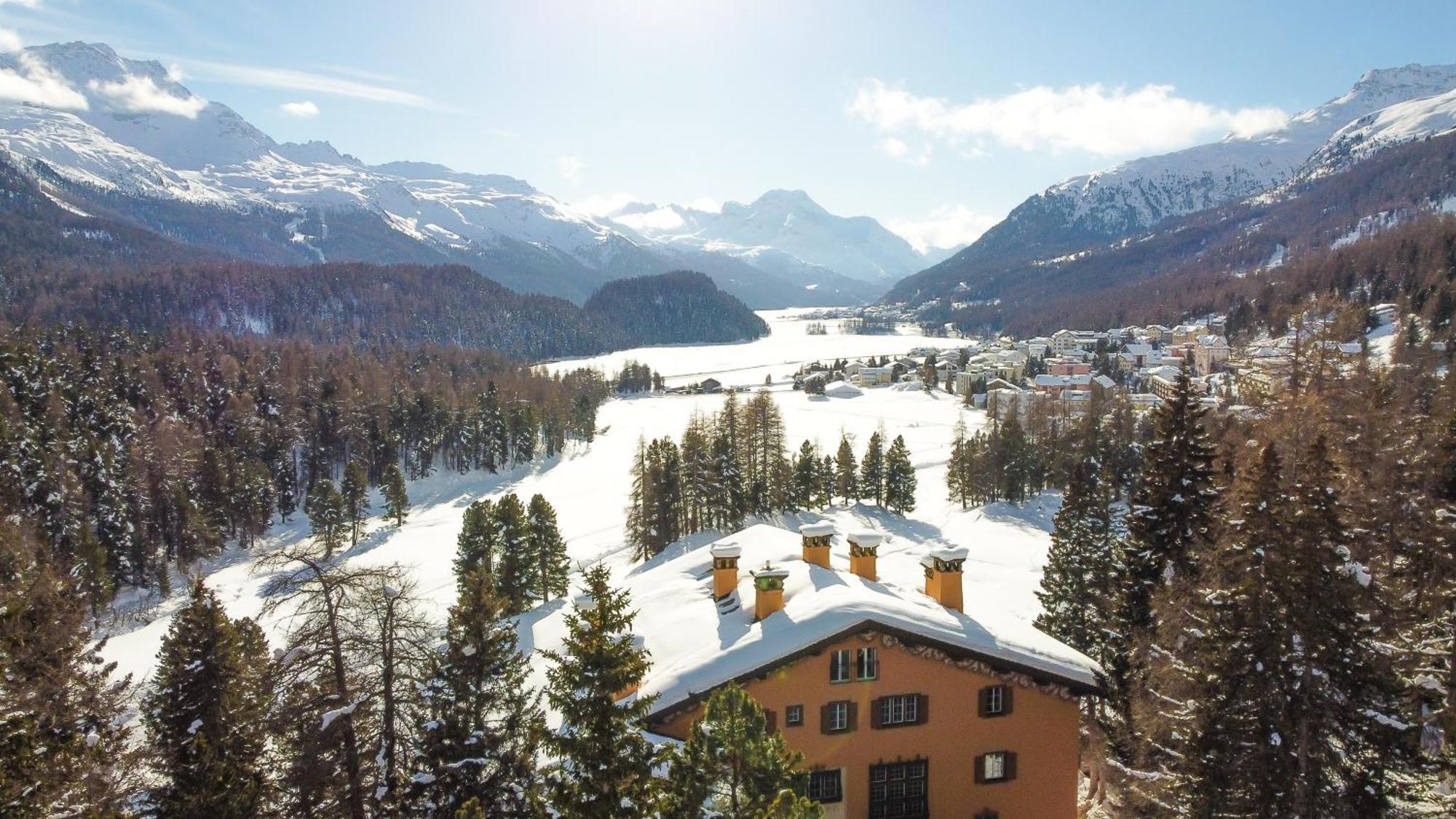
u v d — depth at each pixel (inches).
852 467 4562.0
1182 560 1288.1
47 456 3481.8
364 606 788.6
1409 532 1219.2
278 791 951.0
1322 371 1569.9
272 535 4512.8
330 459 5433.1
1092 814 1320.1
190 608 1061.8
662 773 866.1
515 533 2642.7
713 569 1295.5
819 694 1029.8
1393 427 1386.6
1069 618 1707.7
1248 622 930.1
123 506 3590.1
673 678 985.5
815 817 658.8
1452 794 961.5
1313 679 890.1
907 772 1053.2
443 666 907.4
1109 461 3818.9
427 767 861.2
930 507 4544.8
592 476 5787.4
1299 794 885.2
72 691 1080.8
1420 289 5831.7
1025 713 1074.1
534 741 896.9
